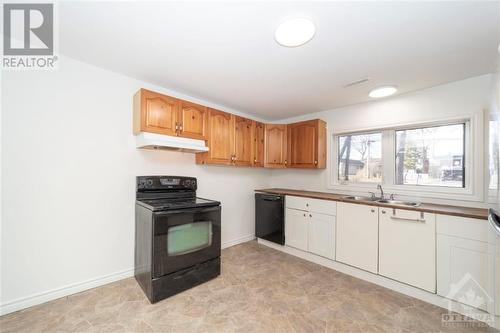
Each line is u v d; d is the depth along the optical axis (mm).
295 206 2986
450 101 2283
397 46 1656
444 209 1947
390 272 2121
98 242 2102
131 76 2279
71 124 1947
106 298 1901
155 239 1859
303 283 2232
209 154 2723
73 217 1961
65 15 1378
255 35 1551
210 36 1572
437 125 2467
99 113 2104
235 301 1902
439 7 1253
